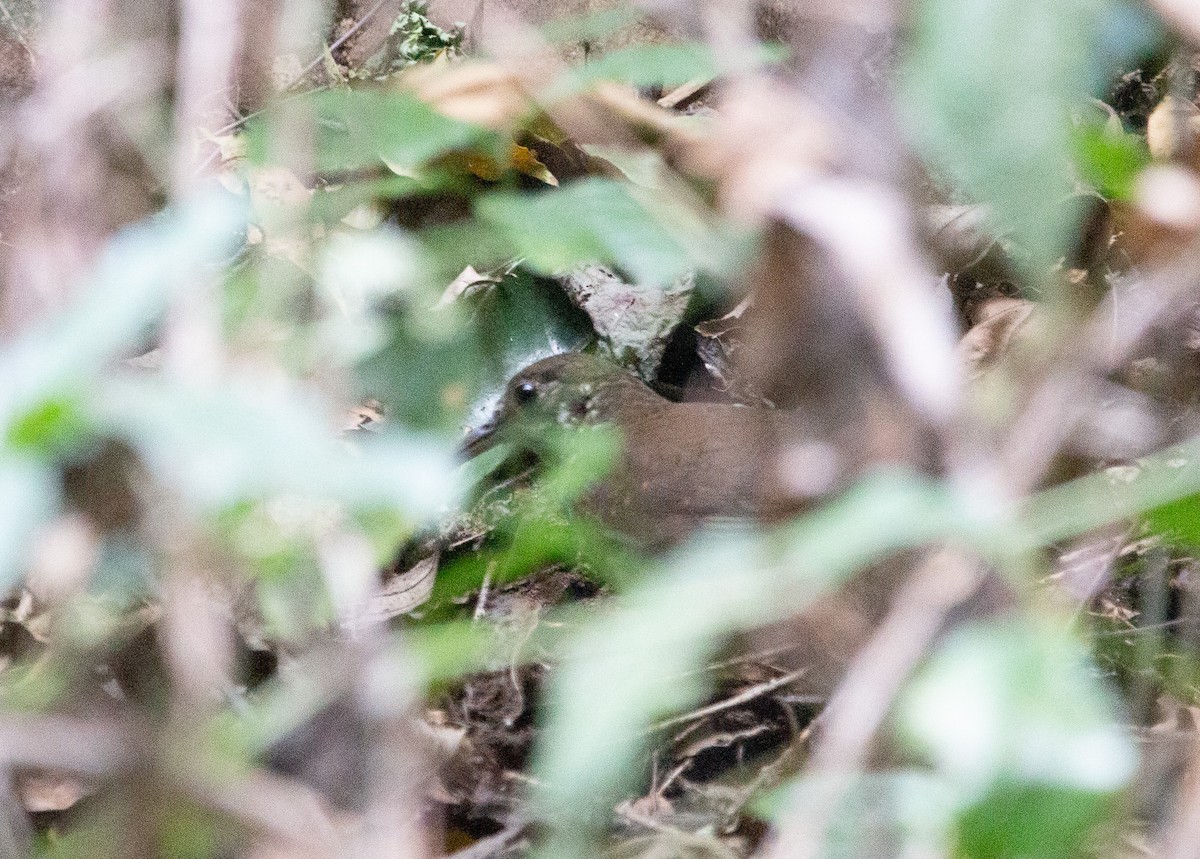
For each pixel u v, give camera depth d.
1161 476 3.56
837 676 5.29
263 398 2.92
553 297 11.05
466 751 6.90
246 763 3.57
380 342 5.78
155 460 3.30
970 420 3.12
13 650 6.26
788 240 3.32
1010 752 2.59
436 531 8.77
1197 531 3.24
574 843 3.48
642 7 4.36
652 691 2.69
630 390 9.60
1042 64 2.63
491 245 4.33
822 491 3.52
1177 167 4.44
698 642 3.02
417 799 5.66
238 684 5.11
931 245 4.47
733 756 7.56
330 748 3.88
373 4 11.02
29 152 4.07
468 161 7.90
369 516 3.91
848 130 3.30
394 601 8.23
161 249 2.98
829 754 3.18
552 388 9.66
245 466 2.78
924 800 3.19
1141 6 3.26
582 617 7.51
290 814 3.41
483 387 10.29
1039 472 3.53
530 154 8.17
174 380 3.02
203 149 5.52
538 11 10.19
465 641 3.66
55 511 3.73
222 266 4.86
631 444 8.83
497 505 9.07
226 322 4.08
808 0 3.62
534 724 7.10
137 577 4.53
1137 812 4.96
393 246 4.41
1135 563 6.82
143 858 3.27
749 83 3.59
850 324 3.23
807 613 3.86
